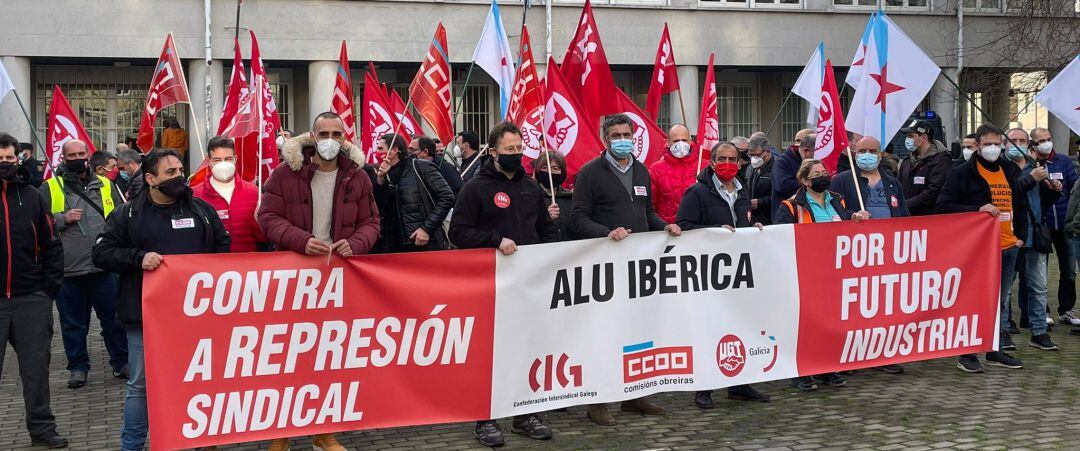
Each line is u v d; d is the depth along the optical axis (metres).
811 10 25.61
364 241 5.99
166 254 5.70
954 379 8.07
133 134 23.03
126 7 21.47
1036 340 9.28
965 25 26.36
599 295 6.70
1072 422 6.74
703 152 10.60
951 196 8.80
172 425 5.62
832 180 8.55
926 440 6.37
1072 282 10.66
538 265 6.49
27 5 21.00
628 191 7.02
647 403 7.16
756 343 7.24
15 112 21.06
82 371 8.36
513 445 6.41
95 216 8.38
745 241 7.18
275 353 5.85
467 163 10.62
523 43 9.12
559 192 8.25
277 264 5.84
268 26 22.27
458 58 23.47
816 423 6.83
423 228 7.73
